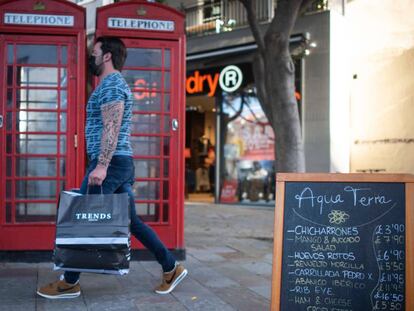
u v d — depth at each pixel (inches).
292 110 312.3
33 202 235.0
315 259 146.1
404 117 506.9
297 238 148.1
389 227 143.2
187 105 666.2
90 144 179.0
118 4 239.8
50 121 236.5
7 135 232.8
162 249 191.3
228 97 568.4
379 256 142.4
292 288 145.9
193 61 573.6
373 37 521.3
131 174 182.5
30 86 234.1
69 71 234.8
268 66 314.5
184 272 194.7
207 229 382.3
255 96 544.4
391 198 144.6
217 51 548.7
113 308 173.8
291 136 311.6
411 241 140.7
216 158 581.6
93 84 240.2
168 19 244.1
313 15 514.9
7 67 232.1
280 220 149.9
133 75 243.1
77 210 168.4
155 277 215.9
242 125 560.7
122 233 167.3
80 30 234.5
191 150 695.1
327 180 149.9
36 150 235.9
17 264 231.5
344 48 527.5
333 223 146.7
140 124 244.5
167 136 246.4
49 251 235.1
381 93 517.7
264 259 265.7
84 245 166.7
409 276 139.3
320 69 509.4
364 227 144.6
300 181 151.5
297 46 502.0
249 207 542.9
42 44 233.3
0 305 174.1
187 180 688.4
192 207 544.7
